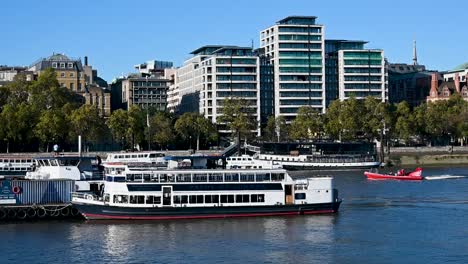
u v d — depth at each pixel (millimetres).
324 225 103375
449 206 124250
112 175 107875
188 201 106812
